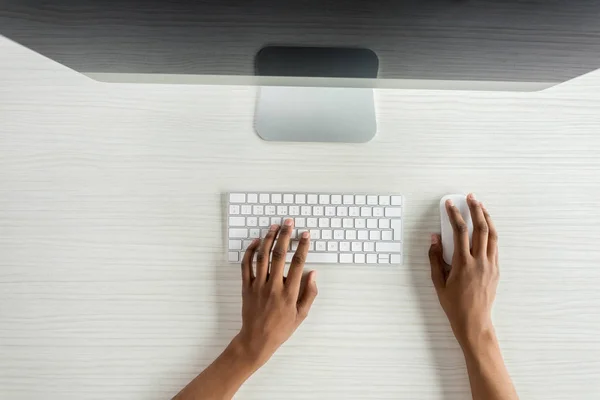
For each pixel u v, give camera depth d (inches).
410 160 28.2
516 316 28.0
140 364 27.7
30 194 28.0
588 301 28.1
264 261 26.5
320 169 28.1
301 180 28.1
